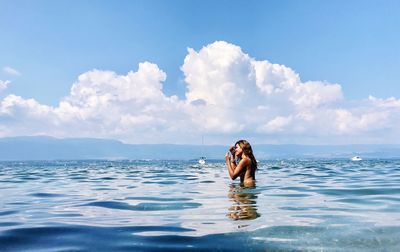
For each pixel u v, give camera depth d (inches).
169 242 161.0
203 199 303.1
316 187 404.8
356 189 382.6
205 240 162.7
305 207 253.6
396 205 264.2
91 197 337.7
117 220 214.2
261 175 654.5
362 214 222.1
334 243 153.6
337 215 219.5
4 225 201.9
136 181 548.4
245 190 372.5
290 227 184.2
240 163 424.2
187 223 201.0
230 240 161.2
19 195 366.6
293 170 882.8
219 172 832.9
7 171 1028.5
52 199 329.1
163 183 496.7
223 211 239.6
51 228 192.5
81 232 182.5
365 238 160.7
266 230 178.4
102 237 172.2
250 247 149.9
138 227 192.5
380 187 404.5
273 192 352.2
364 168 1001.5
